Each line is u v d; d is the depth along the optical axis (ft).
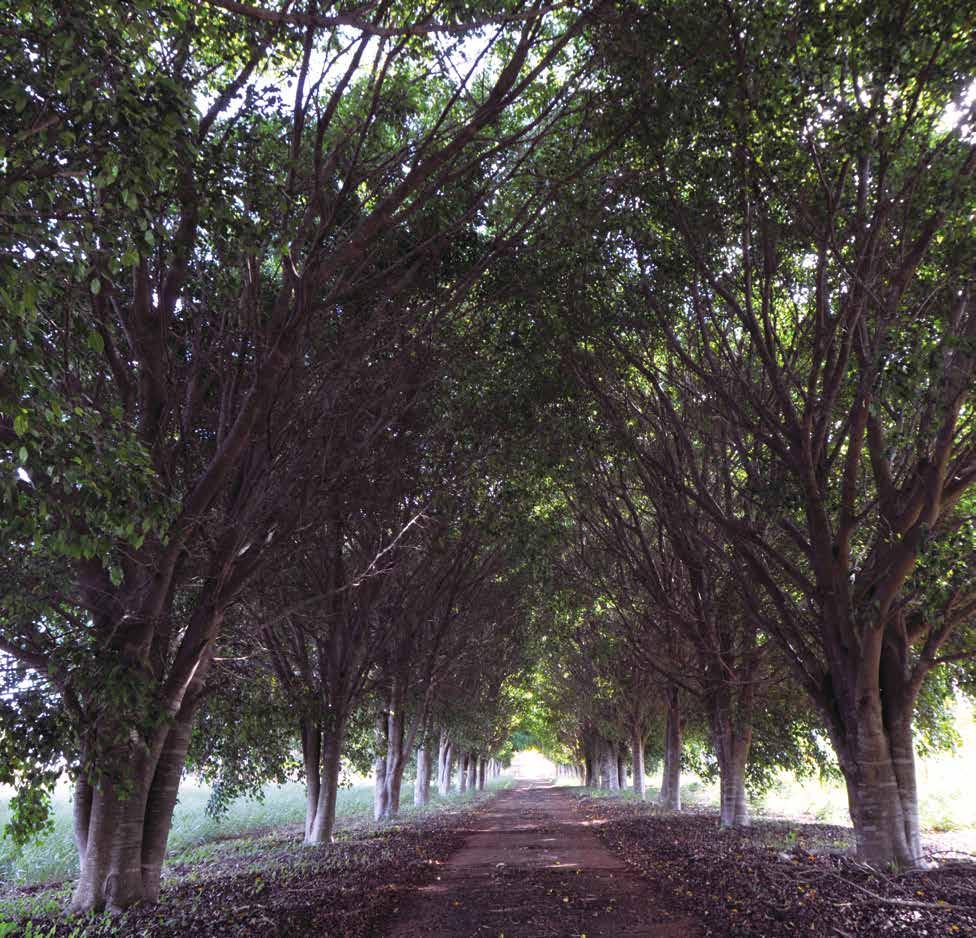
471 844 62.59
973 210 28.30
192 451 39.32
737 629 59.82
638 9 26.35
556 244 33.83
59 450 18.72
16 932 28.19
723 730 64.69
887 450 35.53
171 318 35.50
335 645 63.05
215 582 35.35
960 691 56.39
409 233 37.73
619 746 153.38
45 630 29.32
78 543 20.53
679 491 42.55
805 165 30.86
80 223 18.35
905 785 36.35
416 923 31.55
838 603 36.58
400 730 87.92
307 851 54.85
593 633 73.56
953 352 29.63
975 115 26.32
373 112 29.50
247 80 30.32
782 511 36.42
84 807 36.14
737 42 26.78
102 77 18.53
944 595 32.48
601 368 41.52
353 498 46.52
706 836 56.34
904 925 25.21
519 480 41.09
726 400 37.09
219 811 55.11
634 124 29.58
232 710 45.78
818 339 34.04
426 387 42.09
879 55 25.98
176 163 20.90
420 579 71.51
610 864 47.91
